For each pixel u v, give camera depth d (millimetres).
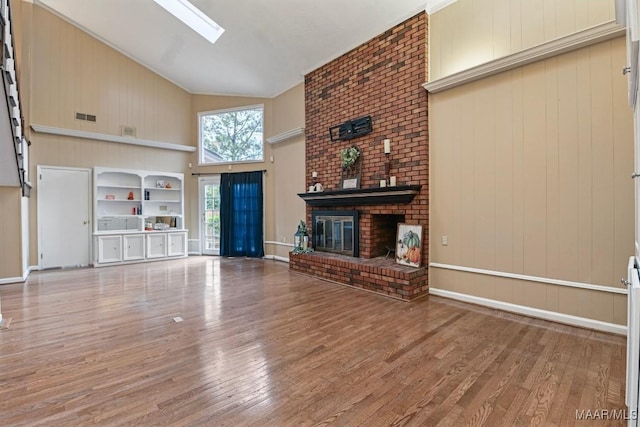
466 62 3621
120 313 3348
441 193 3875
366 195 4457
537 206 3113
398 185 4117
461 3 3648
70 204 5980
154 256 6781
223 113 7578
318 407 1750
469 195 3615
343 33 4633
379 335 2738
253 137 7324
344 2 4070
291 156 6469
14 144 3486
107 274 5379
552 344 2523
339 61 5129
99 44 6312
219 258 7152
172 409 1732
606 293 2744
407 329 2869
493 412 1696
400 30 4176
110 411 1715
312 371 2139
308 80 5789
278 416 1673
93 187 6199
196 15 5340
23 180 4422
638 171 1538
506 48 3312
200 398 1834
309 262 5234
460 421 1626
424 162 3949
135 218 6926
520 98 3205
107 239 6207
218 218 7734
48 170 5746
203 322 3078
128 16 5539
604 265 2746
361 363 2244
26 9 5379
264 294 4086
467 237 3646
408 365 2211
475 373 2098
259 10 4547
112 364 2242
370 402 1792
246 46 5492
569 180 2918
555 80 2980
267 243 7090
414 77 4020
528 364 2207
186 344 2572
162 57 6535
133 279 4996
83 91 6109
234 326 2971
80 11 5637
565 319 2959
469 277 3648
